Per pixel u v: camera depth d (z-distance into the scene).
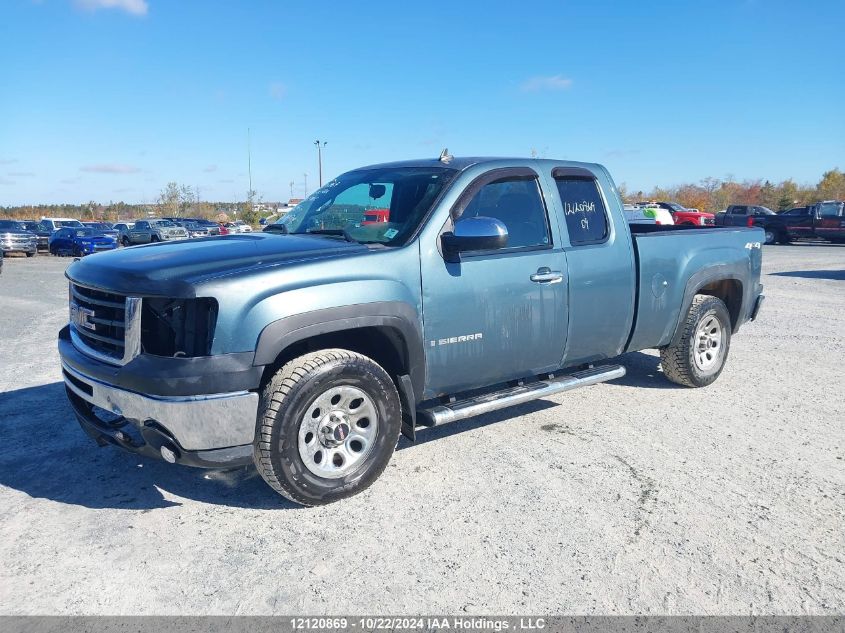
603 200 4.95
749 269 6.11
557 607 2.76
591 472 4.10
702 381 5.90
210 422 3.22
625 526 3.43
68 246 30.31
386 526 3.42
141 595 2.83
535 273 4.36
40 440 4.65
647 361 6.96
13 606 2.75
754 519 3.52
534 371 4.56
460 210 4.09
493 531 3.37
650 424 5.00
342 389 3.57
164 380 3.17
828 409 5.40
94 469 4.16
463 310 4.04
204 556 3.14
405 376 3.90
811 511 3.62
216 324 3.22
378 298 3.63
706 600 2.82
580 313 4.66
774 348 7.72
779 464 4.25
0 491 3.85
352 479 3.67
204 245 3.89
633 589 2.89
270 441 3.36
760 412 5.30
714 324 5.91
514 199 4.43
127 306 3.30
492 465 4.20
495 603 2.79
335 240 3.99
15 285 15.81
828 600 2.83
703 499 3.74
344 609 2.74
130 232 34.28
